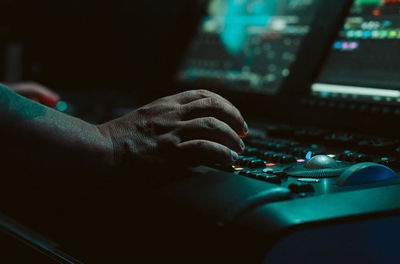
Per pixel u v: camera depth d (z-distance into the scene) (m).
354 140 0.85
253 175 0.65
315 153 0.78
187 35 1.64
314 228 0.51
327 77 1.13
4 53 1.96
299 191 0.59
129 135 0.74
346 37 1.13
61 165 0.71
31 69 1.93
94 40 1.99
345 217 0.52
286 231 0.49
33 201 0.88
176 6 1.79
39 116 0.72
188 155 0.69
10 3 1.93
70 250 0.84
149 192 0.65
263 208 0.53
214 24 1.56
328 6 1.18
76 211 0.80
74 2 1.95
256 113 1.27
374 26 1.08
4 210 0.98
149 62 1.90
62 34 1.94
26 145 0.70
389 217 0.56
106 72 1.99
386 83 1.00
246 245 0.50
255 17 1.43
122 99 1.68
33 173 0.73
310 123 1.12
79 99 1.66
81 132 0.73
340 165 0.71
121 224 0.69
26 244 0.98
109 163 0.72
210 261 0.53
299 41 1.28
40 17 1.92
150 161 0.71
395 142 0.82
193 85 1.51
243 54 1.42
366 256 0.54
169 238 0.59
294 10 1.33
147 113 0.76
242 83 1.38
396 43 1.02
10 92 0.72
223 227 0.52
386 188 0.62
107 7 2.02
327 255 0.52
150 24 1.90
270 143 0.87
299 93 1.16
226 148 0.70
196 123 0.71
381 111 0.97
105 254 0.73
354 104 1.03
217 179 0.63
